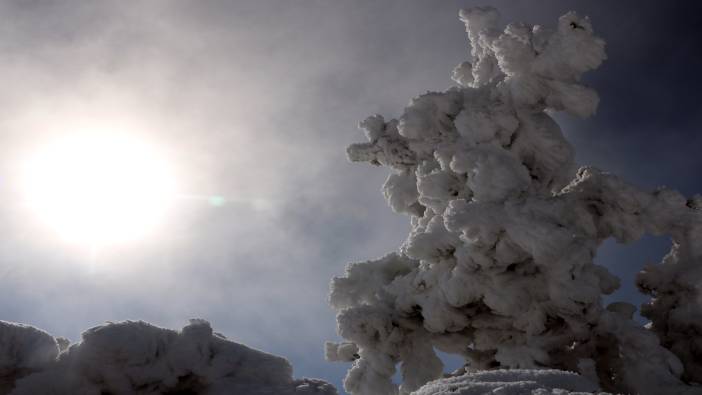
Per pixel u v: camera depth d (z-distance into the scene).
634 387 11.86
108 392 3.34
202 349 3.72
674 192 15.21
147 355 3.46
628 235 15.44
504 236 12.89
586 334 12.63
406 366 14.55
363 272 16.69
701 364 14.21
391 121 17.55
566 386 4.42
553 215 12.80
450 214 12.94
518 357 12.79
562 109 15.05
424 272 14.76
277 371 3.91
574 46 14.05
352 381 14.07
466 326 14.84
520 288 13.35
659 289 15.62
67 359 3.40
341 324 14.38
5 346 3.31
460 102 15.87
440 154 15.09
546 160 15.17
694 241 15.17
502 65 14.95
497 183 13.27
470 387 3.95
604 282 14.41
